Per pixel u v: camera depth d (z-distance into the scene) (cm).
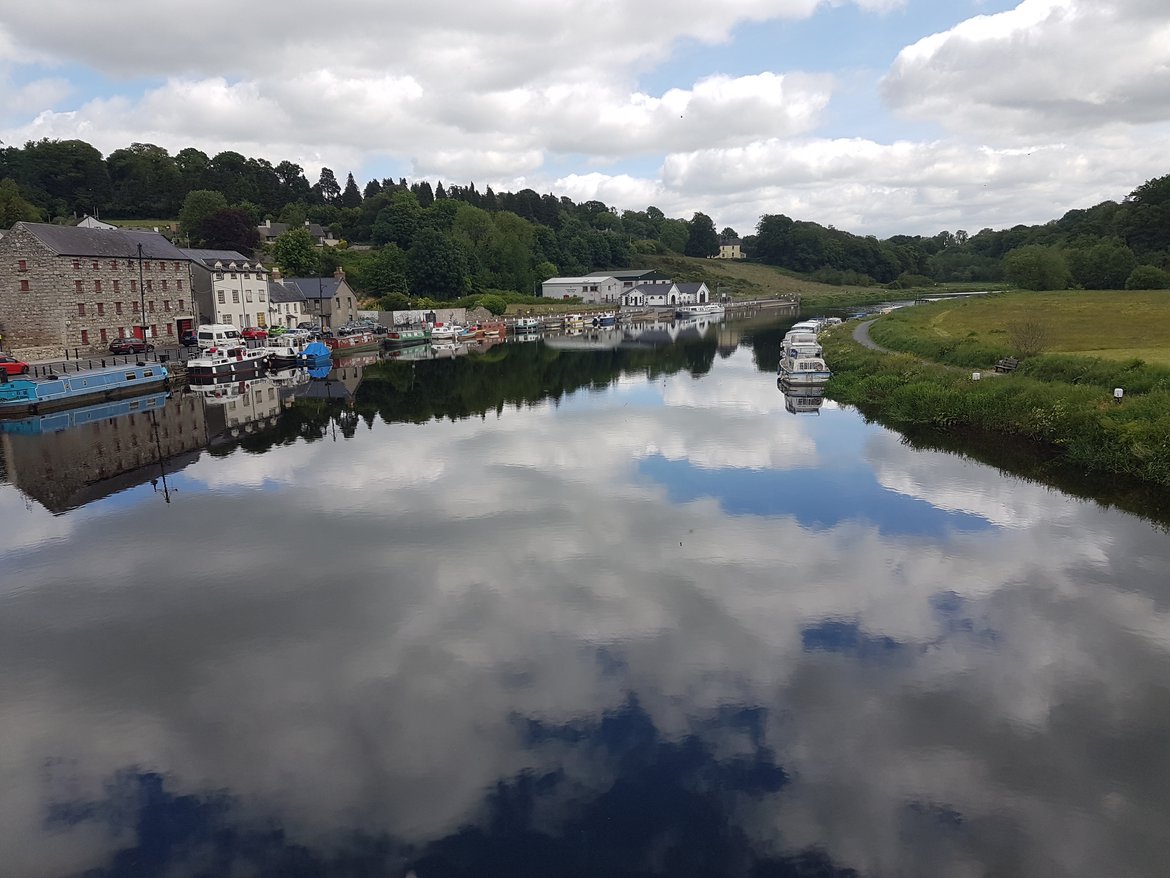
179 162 17262
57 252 6238
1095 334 6800
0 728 1511
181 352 6744
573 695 1598
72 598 2083
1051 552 2330
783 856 1159
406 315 10656
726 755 1400
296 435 4172
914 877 1120
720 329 12338
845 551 2364
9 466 3481
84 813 1279
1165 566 2214
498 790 1318
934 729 1470
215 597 2086
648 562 2295
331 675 1686
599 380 6381
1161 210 15050
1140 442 3058
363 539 2517
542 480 3209
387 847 1190
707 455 3603
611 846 1184
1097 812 1250
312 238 14288
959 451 3575
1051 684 1617
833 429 4141
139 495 3036
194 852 1188
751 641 1814
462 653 1778
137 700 1600
